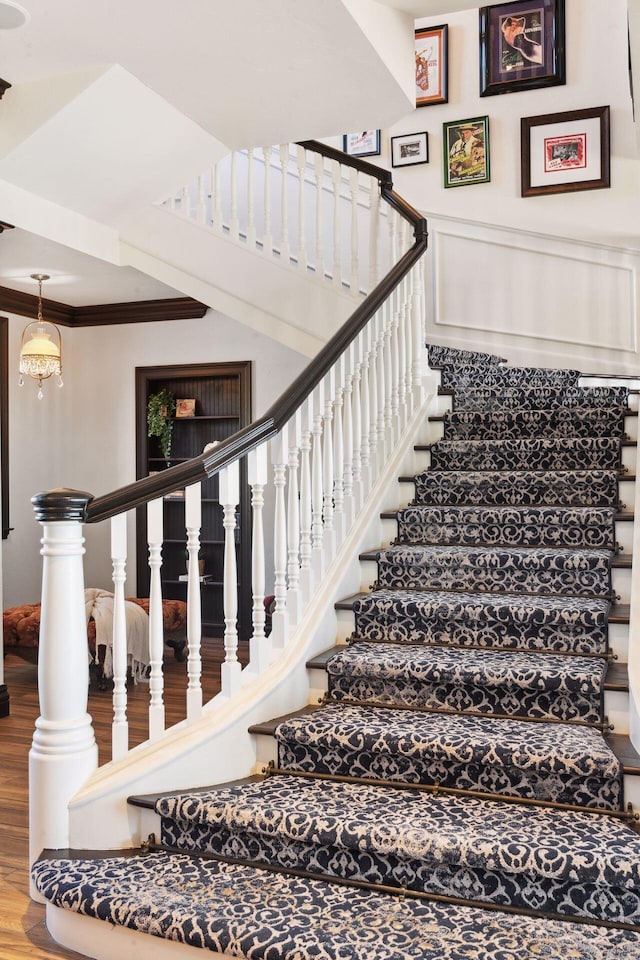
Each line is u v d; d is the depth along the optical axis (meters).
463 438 4.57
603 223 5.91
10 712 4.73
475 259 6.25
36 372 6.21
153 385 7.36
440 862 2.15
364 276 6.06
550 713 2.76
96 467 7.35
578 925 2.05
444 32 6.31
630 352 5.88
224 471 2.86
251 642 2.98
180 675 5.45
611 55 5.84
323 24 2.96
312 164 5.96
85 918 2.27
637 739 2.46
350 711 2.91
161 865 2.44
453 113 6.34
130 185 4.67
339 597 3.39
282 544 3.10
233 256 5.05
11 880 2.67
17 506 6.83
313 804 2.45
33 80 3.71
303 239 4.98
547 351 6.08
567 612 2.98
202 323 7.01
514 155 6.15
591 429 4.37
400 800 2.48
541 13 6.00
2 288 6.45
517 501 3.91
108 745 3.84
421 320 4.68
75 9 2.98
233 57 3.25
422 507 3.86
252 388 6.87
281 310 4.99
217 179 5.01
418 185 6.44
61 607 2.59
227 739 2.74
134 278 6.14
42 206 4.49
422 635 3.23
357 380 3.73
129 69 3.41
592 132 5.91
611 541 3.50
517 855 2.09
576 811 2.37
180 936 2.08
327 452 3.45
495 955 1.91
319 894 2.24
